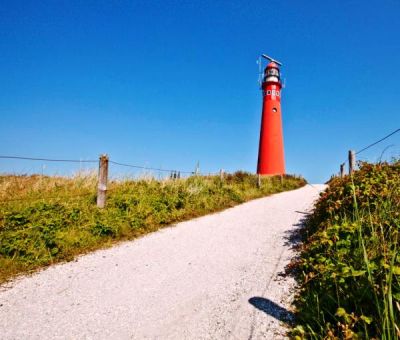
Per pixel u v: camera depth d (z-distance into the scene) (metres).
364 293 3.25
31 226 6.68
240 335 3.60
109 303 4.48
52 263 6.09
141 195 9.86
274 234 8.05
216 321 3.93
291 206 12.66
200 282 5.17
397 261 3.44
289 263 5.64
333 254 4.61
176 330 3.79
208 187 13.45
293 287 4.66
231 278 5.27
